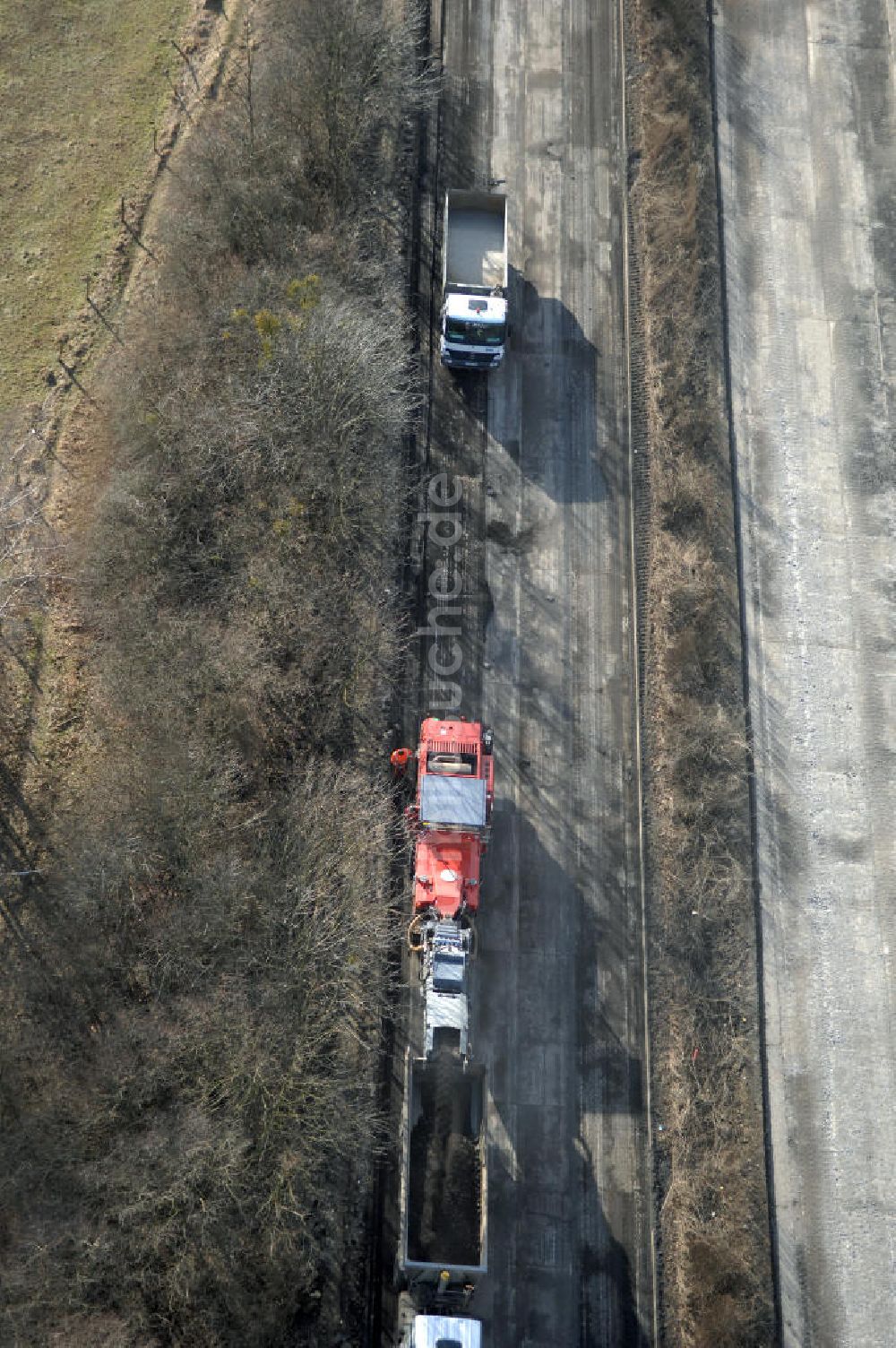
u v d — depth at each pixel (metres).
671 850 32.53
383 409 33.62
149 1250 25.88
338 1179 29.20
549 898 32.25
